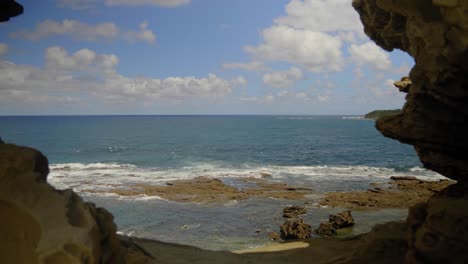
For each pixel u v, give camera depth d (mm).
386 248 12266
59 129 134750
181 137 101750
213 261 13336
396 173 40312
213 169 43969
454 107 10328
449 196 11367
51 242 5086
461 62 8938
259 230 20719
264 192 29484
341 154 61531
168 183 32375
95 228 5656
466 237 9484
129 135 107938
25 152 6020
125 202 26500
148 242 15258
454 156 11844
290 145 78312
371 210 24328
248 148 72062
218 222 22172
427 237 10102
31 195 5621
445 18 8547
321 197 27969
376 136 104000
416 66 10844
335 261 13156
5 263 5523
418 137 11789
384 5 10984
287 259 14406
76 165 46719
